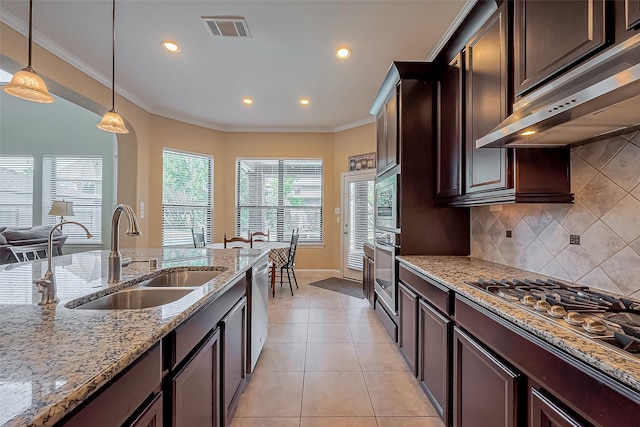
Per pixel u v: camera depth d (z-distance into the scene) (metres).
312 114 4.69
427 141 2.42
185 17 2.38
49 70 2.76
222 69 3.24
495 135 1.34
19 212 5.56
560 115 1.04
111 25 2.48
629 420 0.67
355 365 2.32
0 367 0.65
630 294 1.25
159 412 0.91
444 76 2.26
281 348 2.60
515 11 1.47
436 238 2.43
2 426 0.47
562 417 0.83
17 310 1.04
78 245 5.54
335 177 5.40
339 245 5.36
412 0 2.18
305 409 1.81
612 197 1.32
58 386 0.58
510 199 1.53
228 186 5.41
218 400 1.41
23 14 2.35
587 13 1.06
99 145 5.59
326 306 3.75
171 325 0.94
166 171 4.74
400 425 1.67
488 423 1.18
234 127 5.36
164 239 4.73
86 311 1.03
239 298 1.82
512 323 1.05
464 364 1.39
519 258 1.88
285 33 2.59
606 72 0.95
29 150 5.57
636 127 1.19
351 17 2.38
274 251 4.14
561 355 0.85
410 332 2.12
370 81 3.52
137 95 3.97
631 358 0.74
